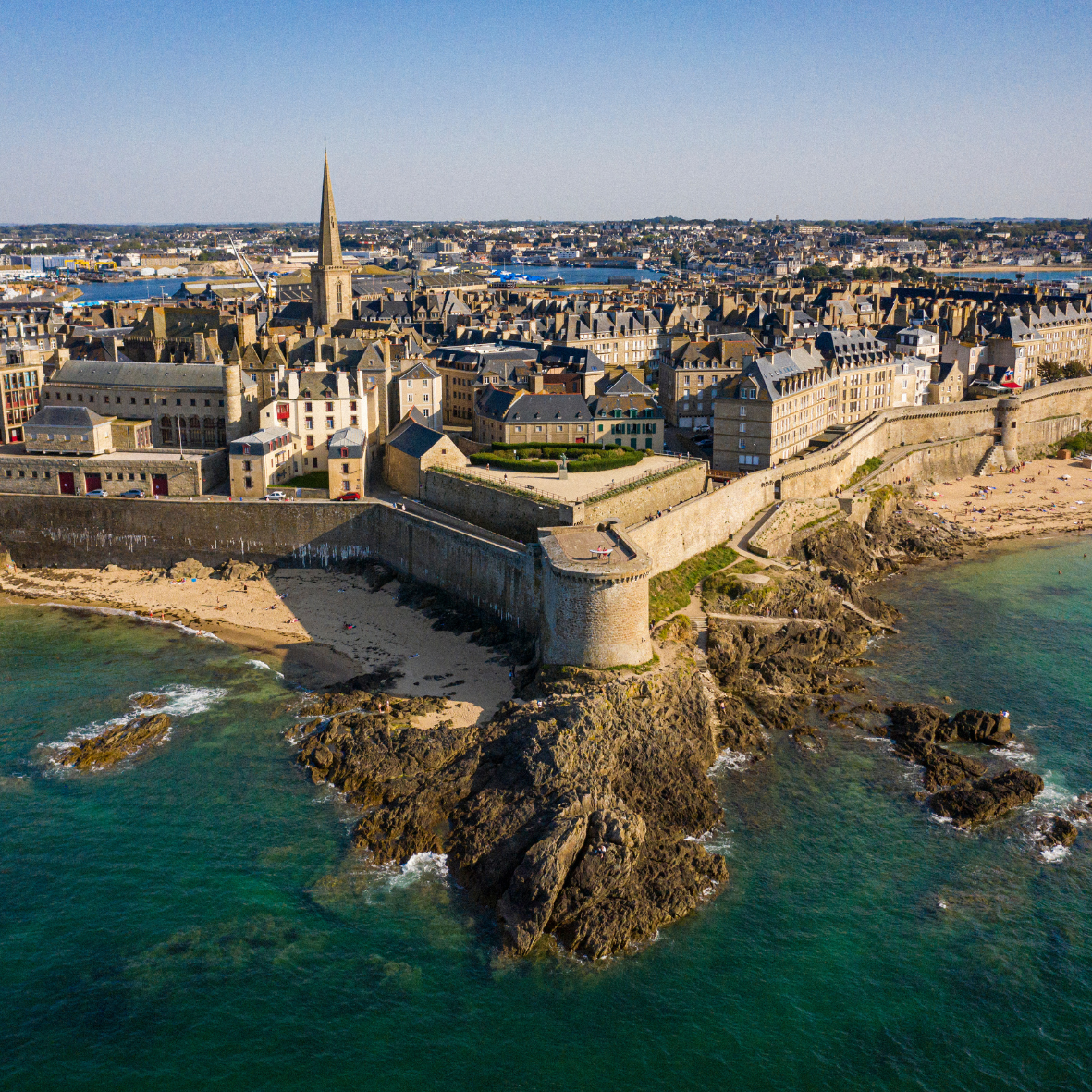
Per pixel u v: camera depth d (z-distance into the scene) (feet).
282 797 368.07
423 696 431.02
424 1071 265.75
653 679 413.39
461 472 590.96
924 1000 290.76
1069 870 341.21
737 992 292.40
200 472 592.19
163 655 475.31
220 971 293.23
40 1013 278.67
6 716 418.51
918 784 389.60
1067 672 480.23
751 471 653.71
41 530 586.04
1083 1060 272.72
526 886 311.47
